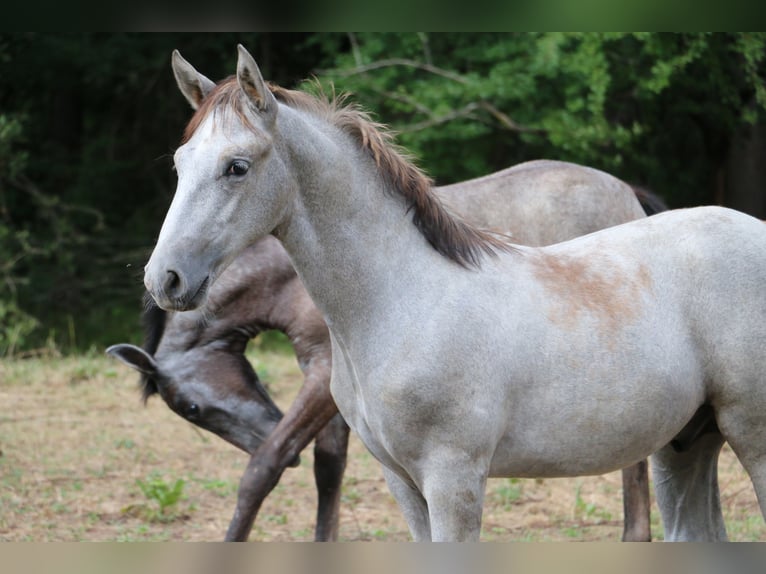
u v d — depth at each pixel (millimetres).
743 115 18500
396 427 5469
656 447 5844
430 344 5414
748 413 5734
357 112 5824
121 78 24266
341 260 5562
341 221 5551
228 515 9945
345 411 5910
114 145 24531
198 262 5125
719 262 5789
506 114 19984
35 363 17328
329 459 8773
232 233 5230
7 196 22922
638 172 21312
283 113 5426
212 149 5195
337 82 19984
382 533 9320
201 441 12820
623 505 9461
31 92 24469
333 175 5531
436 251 5676
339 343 5723
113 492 10594
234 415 8664
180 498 10383
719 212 6008
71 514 9789
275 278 8633
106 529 9336
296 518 9898
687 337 5738
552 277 5762
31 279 21875
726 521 9320
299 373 16500
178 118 23812
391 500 10500
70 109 24938
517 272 5738
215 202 5168
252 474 8008
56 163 24094
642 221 6109
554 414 5559
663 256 5863
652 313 5699
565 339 5574
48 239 22734
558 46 18328
